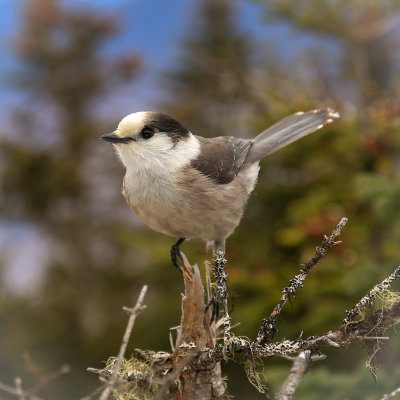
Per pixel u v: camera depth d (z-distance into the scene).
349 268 10.21
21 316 16.61
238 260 11.85
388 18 11.80
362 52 12.55
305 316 10.31
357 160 11.03
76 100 18.64
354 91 12.70
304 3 11.68
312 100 12.45
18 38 18.16
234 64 15.77
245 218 12.59
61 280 17.14
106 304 16.45
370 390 7.30
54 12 18.23
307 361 3.84
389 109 10.64
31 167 16.97
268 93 13.02
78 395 14.08
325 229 10.63
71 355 15.73
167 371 4.57
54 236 17.81
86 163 17.78
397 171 10.43
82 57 18.52
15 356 15.38
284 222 12.35
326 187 11.74
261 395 11.65
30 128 18.25
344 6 11.53
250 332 10.41
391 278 3.79
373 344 4.01
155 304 14.19
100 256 17.31
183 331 4.89
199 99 16.58
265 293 10.70
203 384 4.60
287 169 12.21
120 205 17.72
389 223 9.02
